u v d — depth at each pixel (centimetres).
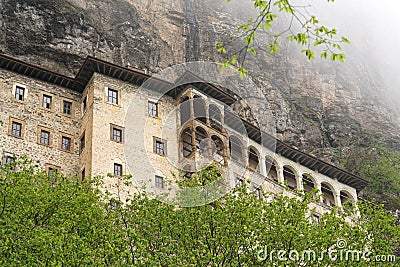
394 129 7969
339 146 7175
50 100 4634
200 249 2731
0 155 4153
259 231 2911
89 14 5691
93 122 4391
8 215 2673
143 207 3080
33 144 4356
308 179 5681
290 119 6738
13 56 5138
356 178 5925
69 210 2970
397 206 6359
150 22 6300
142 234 2881
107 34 5684
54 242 2484
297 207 3094
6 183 2798
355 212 3338
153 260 2545
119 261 2511
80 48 5428
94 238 2731
